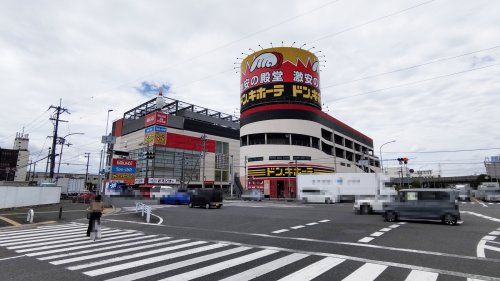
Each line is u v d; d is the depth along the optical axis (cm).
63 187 5534
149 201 4431
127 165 6862
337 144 7431
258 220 1738
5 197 2477
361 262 750
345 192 3781
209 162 8456
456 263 736
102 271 675
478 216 1956
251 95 6250
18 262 767
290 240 1083
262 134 6091
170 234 1264
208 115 9331
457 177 10938
